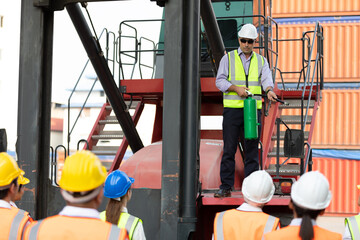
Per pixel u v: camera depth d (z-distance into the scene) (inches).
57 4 211.5
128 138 308.7
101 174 93.7
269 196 135.6
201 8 255.4
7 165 119.6
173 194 192.7
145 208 207.5
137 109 318.3
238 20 368.2
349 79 668.1
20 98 204.7
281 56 674.8
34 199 199.3
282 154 270.2
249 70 226.2
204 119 320.2
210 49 299.0
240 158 273.6
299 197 98.6
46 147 208.2
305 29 677.3
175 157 193.8
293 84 666.8
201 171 245.1
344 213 649.6
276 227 133.0
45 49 210.2
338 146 661.3
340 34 673.0
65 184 91.8
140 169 247.9
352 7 671.1
